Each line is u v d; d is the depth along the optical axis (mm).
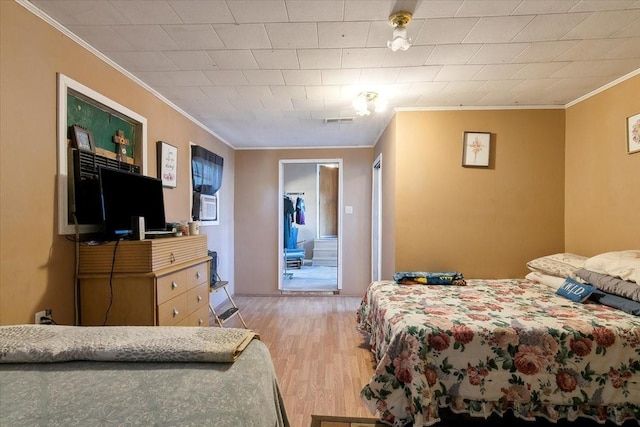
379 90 2666
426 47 1985
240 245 4836
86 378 877
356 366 2479
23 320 1537
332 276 6062
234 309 3336
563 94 2740
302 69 2289
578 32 1823
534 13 1650
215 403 780
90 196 1888
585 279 2207
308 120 3508
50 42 1668
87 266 1826
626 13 1647
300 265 6980
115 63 2158
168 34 1838
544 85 2553
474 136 3016
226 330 1152
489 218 3029
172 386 839
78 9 1600
